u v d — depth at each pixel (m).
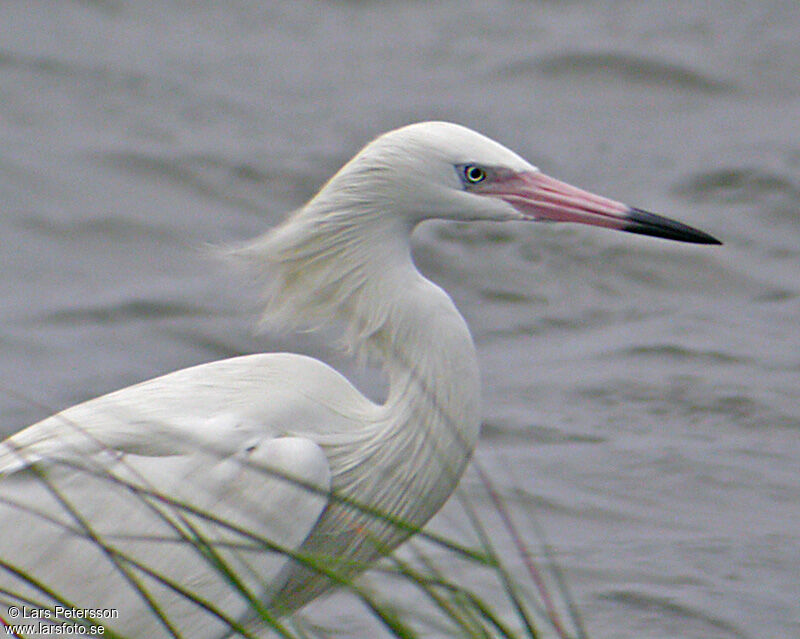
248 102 20.19
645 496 10.61
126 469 6.90
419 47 22.25
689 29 22.66
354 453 7.41
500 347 14.17
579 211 7.32
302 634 6.71
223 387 7.33
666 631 8.56
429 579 6.05
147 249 16.33
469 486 10.67
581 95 20.61
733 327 14.36
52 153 18.34
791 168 17.98
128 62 21.39
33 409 12.49
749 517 10.27
